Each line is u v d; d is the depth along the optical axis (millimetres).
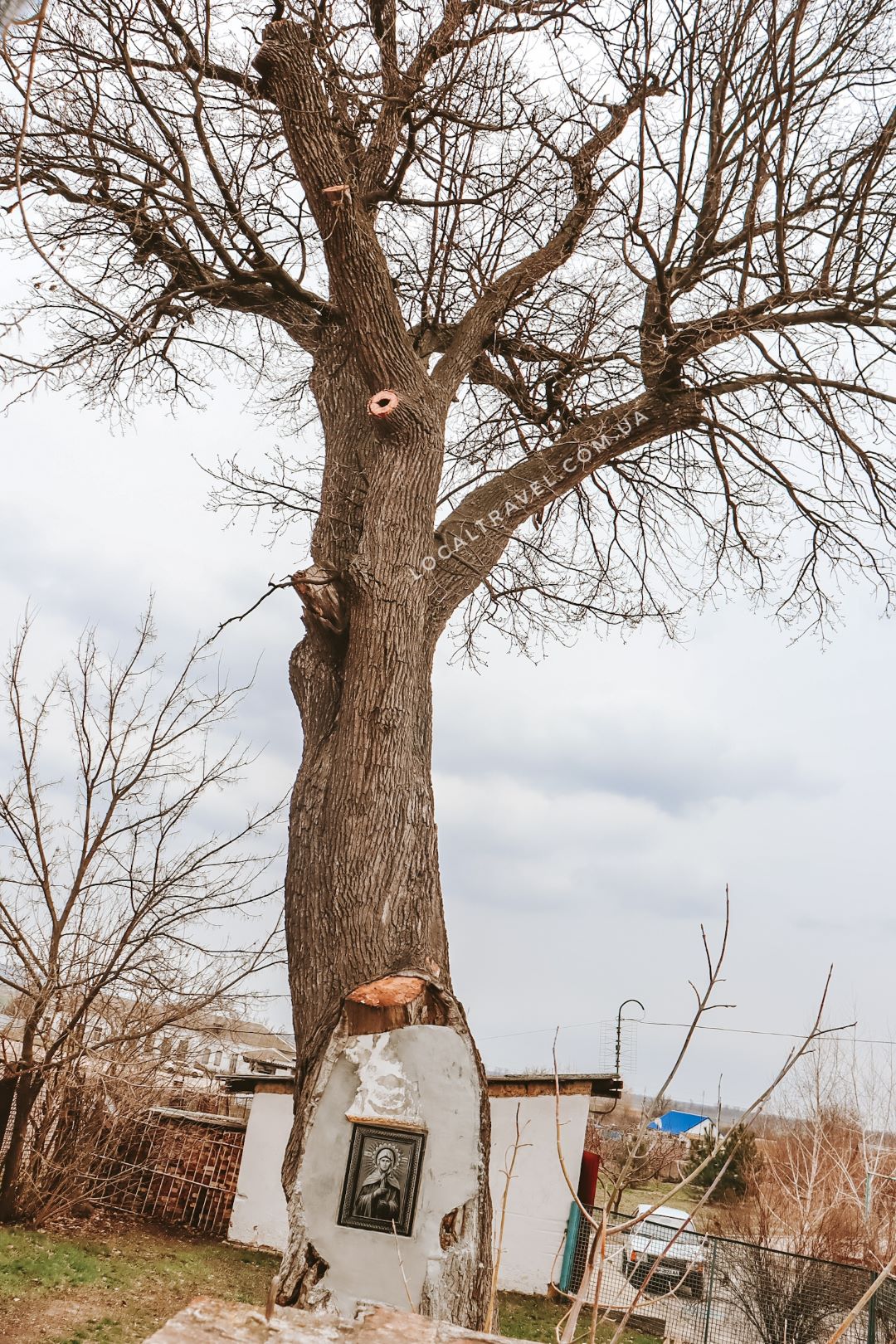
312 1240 4398
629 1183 2064
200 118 7258
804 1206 14438
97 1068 11773
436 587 6926
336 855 5602
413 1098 4629
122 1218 13633
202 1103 18219
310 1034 5172
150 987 10945
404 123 7613
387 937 5355
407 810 5742
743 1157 16234
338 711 6234
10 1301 8484
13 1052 11484
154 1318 8797
